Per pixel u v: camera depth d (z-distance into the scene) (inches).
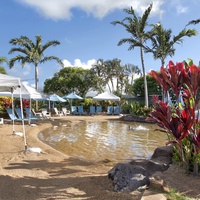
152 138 439.2
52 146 361.1
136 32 917.8
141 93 1659.7
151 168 200.8
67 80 1433.3
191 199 142.3
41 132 505.7
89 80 1455.5
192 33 866.1
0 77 306.2
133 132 521.3
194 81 182.1
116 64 1676.9
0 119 573.6
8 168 215.6
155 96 221.0
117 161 278.8
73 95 1084.5
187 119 175.6
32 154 269.6
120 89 1737.2
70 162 244.7
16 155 265.3
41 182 180.4
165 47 898.1
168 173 193.3
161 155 241.6
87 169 219.8
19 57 1007.0
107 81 1654.8
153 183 160.4
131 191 155.6
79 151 328.8
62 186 171.2
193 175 188.7
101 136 463.5
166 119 182.9
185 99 188.4
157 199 131.6
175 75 191.8
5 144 323.9
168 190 154.3
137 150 337.4
